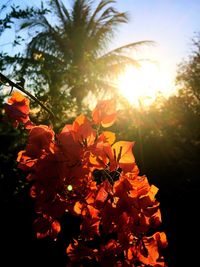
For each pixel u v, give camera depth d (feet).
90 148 3.25
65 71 19.10
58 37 50.78
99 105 3.69
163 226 19.27
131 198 3.34
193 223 19.21
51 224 3.64
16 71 15.74
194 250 17.07
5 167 14.38
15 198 15.23
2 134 13.71
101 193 3.37
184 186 22.72
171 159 26.11
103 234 3.76
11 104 3.82
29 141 3.28
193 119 32.83
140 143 24.49
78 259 3.76
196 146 28.73
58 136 3.30
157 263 3.71
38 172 3.22
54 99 16.07
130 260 3.67
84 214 3.61
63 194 3.31
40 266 14.12
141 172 23.85
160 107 33.86
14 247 15.16
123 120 25.76
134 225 3.40
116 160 3.33
